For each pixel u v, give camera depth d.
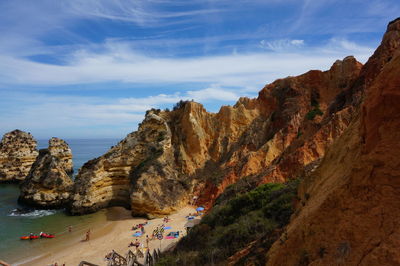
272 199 23.55
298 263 8.68
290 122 58.94
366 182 7.42
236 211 26.44
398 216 6.43
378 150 7.35
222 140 72.00
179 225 48.72
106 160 64.06
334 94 60.62
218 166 67.25
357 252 6.80
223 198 45.84
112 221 53.59
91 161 66.50
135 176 62.19
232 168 59.00
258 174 47.94
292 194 20.67
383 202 6.86
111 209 61.47
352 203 7.64
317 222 8.58
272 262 10.13
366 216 7.07
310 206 10.50
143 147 68.19
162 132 69.56
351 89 45.12
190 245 23.97
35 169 66.19
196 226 29.20
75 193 59.78
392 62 7.96
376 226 6.73
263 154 57.00
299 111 60.38
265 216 19.95
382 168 7.13
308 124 52.62
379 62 39.84
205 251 18.66
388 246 6.19
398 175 6.81
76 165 147.50
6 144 98.56
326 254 7.64
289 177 40.88
